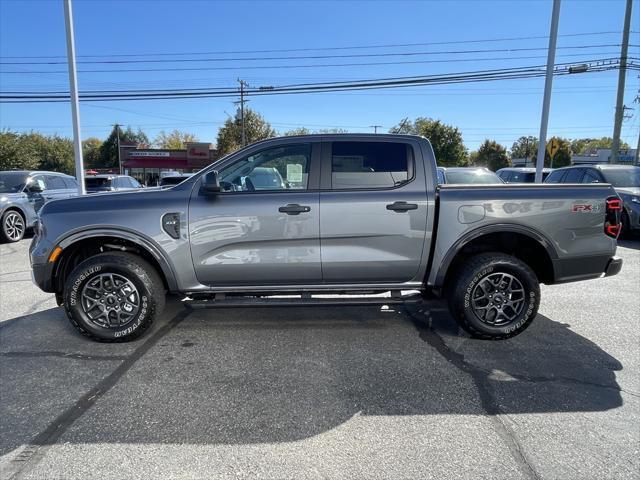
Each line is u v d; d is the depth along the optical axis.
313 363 3.78
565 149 61.28
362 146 4.16
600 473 2.41
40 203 11.66
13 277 7.08
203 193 4.06
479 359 3.86
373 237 4.05
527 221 4.08
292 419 2.94
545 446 2.65
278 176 4.14
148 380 3.48
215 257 4.05
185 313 5.09
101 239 4.18
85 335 4.14
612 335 4.44
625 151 62.34
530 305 4.14
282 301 4.14
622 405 3.12
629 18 19.52
